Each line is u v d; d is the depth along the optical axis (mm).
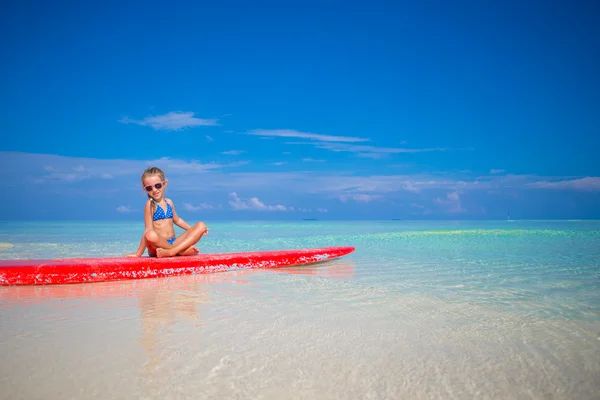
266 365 2117
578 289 4082
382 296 3785
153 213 5789
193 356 2230
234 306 3389
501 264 5945
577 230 14961
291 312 3186
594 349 2373
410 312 3188
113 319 2971
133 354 2250
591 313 3152
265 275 5078
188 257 5477
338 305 3422
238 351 2309
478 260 6391
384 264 6020
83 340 2484
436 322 2904
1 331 2664
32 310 3258
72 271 4539
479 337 2582
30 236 12930
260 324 2842
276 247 9023
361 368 2092
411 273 5156
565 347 2406
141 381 1915
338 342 2473
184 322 2893
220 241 10945
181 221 6242
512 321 2938
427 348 2383
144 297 3766
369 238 11766
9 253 7629
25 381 1906
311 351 2322
